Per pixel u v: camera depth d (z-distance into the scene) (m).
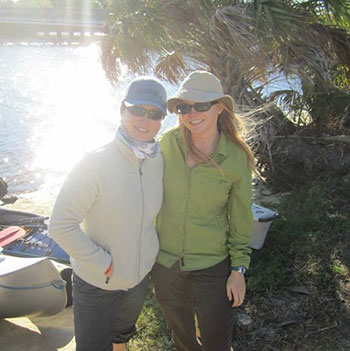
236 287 2.57
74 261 2.52
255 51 5.62
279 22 5.40
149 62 6.41
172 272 2.64
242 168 2.53
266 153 6.56
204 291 2.60
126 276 2.45
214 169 2.48
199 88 2.46
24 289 3.54
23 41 53.50
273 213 4.55
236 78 6.41
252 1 5.59
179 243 2.61
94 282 2.43
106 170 2.32
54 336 3.71
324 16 6.27
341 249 4.53
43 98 19.64
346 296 3.85
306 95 6.93
